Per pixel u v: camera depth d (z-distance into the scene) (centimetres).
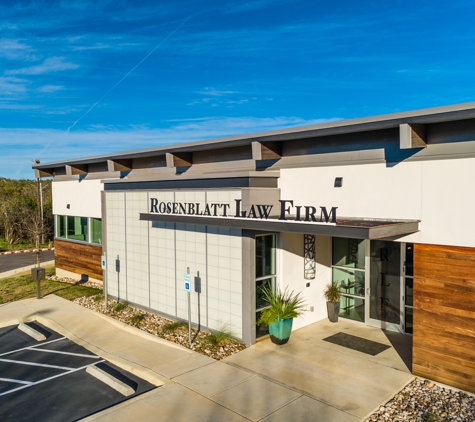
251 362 1072
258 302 1215
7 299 1812
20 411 867
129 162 1900
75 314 1555
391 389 917
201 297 1341
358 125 1001
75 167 2166
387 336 1243
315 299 1369
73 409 874
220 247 1270
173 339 1262
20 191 5603
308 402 867
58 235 2430
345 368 1027
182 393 912
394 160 1016
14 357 1170
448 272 908
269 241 1241
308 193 1207
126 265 1669
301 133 1120
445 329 913
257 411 834
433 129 945
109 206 1750
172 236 1445
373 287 1323
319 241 1372
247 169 1394
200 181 1342
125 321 1460
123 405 863
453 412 814
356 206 1097
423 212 957
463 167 898
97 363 1113
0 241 4288
